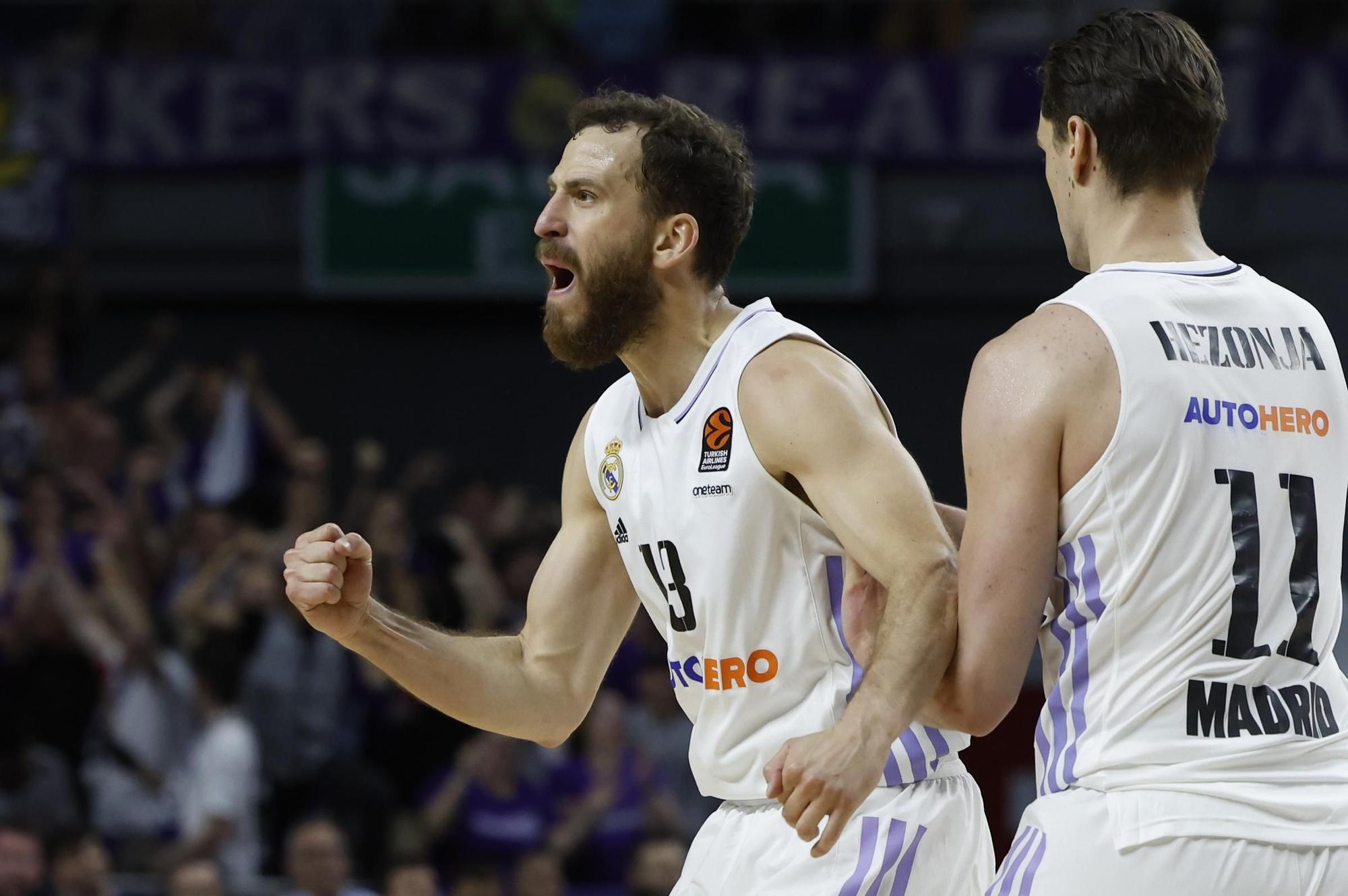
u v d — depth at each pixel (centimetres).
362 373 2495
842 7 2497
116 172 2336
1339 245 2331
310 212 2344
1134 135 523
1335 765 496
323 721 1619
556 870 1433
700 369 609
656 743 1673
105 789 1565
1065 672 505
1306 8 2369
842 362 597
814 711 595
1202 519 493
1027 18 2512
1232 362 508
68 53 2400
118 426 2277
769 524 591
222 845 1469
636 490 620
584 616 675
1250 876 477
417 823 1541
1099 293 513
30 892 1352
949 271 2408
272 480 2055
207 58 2292
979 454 512
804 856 595
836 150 2252
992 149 2231
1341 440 525
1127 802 486
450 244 2338
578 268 618
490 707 654
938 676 534
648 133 616
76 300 2277
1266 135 2175
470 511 2053
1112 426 495
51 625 1653
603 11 2511
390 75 2286
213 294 2464
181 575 1856
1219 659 490
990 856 628
